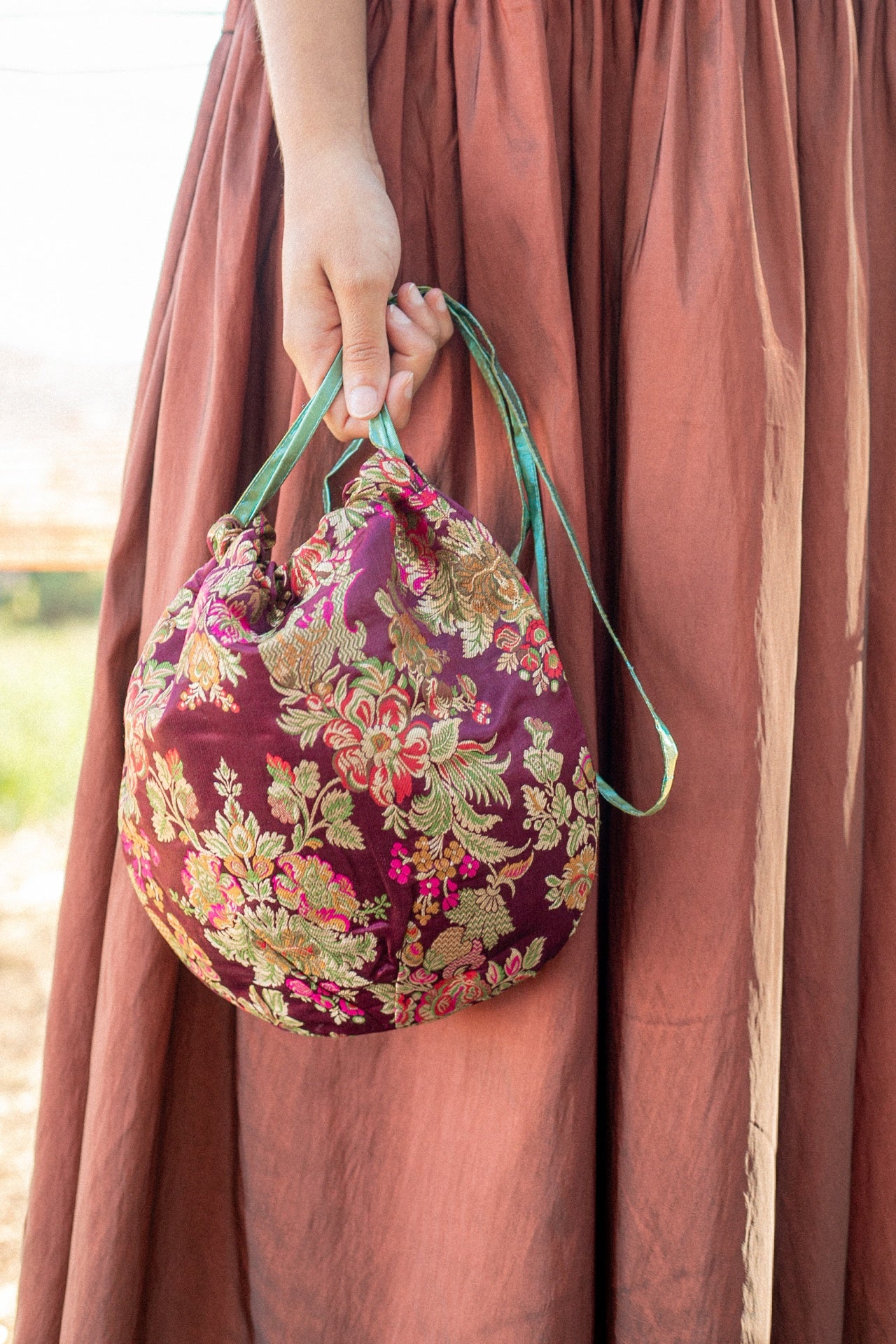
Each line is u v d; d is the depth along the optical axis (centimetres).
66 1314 71
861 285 75
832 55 74
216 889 56
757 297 67
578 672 68
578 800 60
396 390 64
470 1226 67
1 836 274
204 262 75
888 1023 79
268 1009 59
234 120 75
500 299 70
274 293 76
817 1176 75
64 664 413
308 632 55
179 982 76
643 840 68
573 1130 65
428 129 74
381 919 55
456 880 56
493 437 71
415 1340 70
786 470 69
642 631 68
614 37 73
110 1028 72
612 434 75
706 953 66
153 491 75
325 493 70
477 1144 68
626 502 69
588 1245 67
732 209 66
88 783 75
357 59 66
